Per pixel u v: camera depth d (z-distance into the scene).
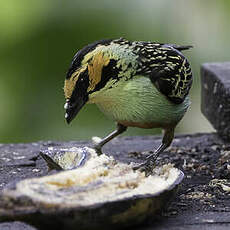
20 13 18.45
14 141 17.66
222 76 11.84
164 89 8.94
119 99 8.77
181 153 10.98
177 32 19.66
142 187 7.00
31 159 10.56
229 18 20.42
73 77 8.47
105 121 17.39
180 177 7.46
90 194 6.59
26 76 18.11
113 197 6.60
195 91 18.91
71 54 18.31
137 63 8.75
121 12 18.66
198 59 19.53
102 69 8.52
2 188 9.07
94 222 6.44
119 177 7.07
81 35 18.41
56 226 6.36
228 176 9.54
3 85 17.98
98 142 9.75
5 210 6.22
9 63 18.16
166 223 7.53
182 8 19.70
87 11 18.56
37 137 17.59
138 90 8.77
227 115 11.48
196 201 8.41
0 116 17.78
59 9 18.52
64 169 7.58
